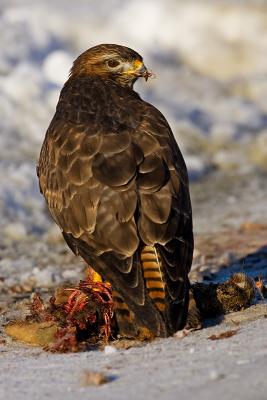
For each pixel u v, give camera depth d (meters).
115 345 10.88
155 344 10.37
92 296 11.43
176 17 31.84
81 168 11.16
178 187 10.99
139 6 32.06
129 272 10.41
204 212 21.39
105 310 11.34
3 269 17.08
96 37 31.02
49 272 15.98
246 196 22.59
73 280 15.73
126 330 10.53
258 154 25.67
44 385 9.30
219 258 16.64
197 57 31.39
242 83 30.08
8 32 29.89
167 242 10.52
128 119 11.70
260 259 16.41
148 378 8.99
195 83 30.06
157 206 10.62
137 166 10.91
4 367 10.38
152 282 10.40
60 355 10.81
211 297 11.55
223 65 31.27
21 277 16.02
